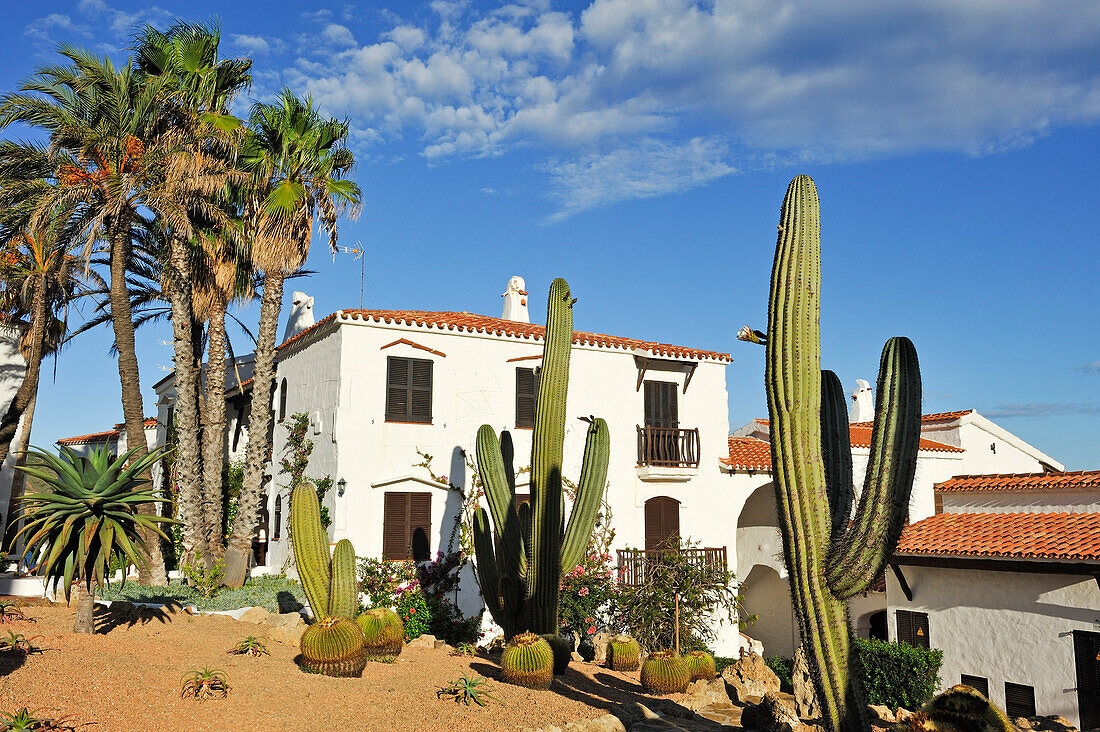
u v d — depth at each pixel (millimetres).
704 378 24500
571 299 14117
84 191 18359
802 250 7957
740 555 26250
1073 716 14930
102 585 11641
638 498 22672
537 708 11328
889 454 7211
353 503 19109
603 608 20578
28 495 11570
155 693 9461
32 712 8133
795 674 14031
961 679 16875
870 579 7125
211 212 20000
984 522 18297
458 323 20859
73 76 18484
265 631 14117
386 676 12141
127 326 18750
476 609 19844
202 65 20141
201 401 24188
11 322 23719
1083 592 15094
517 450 21250
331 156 21250
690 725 12703
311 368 21562
